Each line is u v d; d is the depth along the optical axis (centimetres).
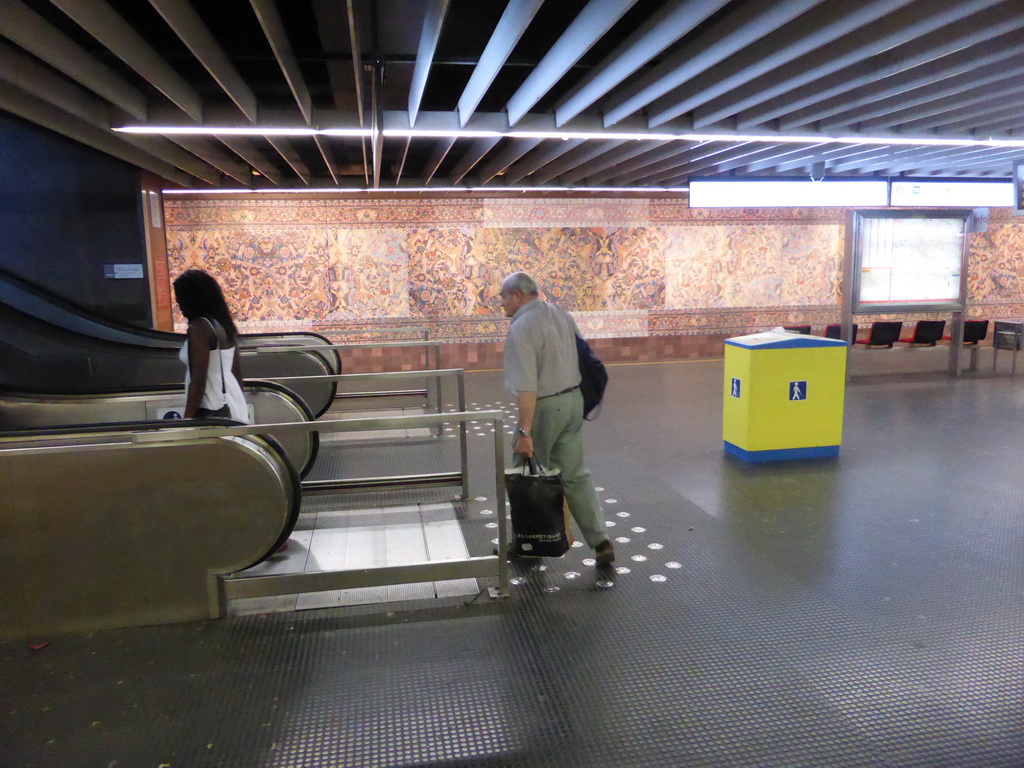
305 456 491
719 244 1182
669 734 230
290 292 1061
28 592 301
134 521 304
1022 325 958
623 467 555
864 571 354
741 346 568
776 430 567
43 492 298
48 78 485
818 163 973
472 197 1089
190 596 312
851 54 445
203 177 876
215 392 352
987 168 1057
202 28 409
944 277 948
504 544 329
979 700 244
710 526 421
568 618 310
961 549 380
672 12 392
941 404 783
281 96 683
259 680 266
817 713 239
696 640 289
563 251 1129
